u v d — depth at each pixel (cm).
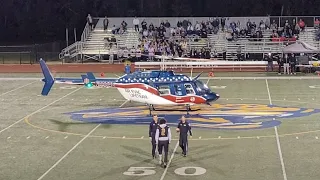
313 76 4356
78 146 2281
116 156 2112
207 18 5631
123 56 5338
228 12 7050
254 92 3616
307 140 2316
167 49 5222
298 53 4719
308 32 5456
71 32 7019
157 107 3055
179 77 2858
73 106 3216
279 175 1836
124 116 2894
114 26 5738
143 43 5347
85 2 7012
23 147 2278
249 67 4850
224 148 2203
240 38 5400
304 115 2842
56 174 1891
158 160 2044
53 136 2469
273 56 5109
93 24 5803
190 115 2877
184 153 2086
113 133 2509
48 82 2998
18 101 3416
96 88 3916
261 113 2908
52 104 3294
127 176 1853
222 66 4909
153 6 7175
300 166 1938
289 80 4162
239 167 1936
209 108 3061
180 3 7162
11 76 4619
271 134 2436
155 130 2041
